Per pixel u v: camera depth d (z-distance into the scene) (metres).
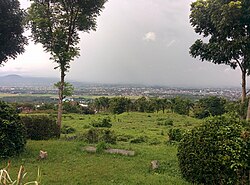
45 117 14.10
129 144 13.55
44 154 9.30
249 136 6.54
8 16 19.50
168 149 11.98
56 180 6.95
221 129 6.80
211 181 6.39
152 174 7.75
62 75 15.82
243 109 19.72
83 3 15.98
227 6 13.77
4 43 20.20
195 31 18.59
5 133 9.14
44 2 15.73
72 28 16.31
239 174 6.09
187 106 38.94
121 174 7.62
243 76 19.78
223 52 17.17
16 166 8.26
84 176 7.38
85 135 13.88
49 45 16.09
